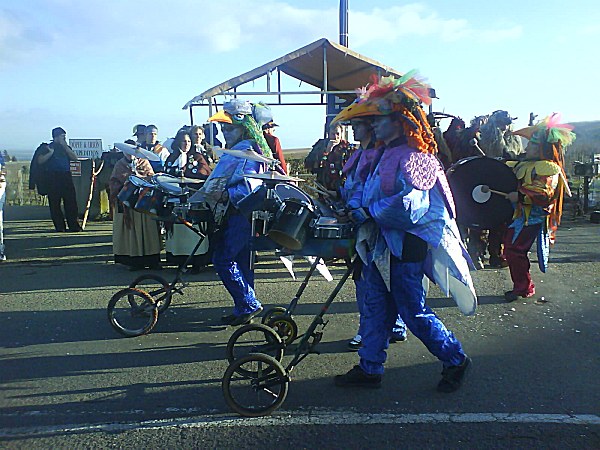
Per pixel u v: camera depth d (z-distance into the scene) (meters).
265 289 7.10
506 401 4.03
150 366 4.78
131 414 3.95
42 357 5.00
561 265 8.16
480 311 6.08
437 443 3.51
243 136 5.34
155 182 5.63
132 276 7.86
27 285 7.47
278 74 11.59
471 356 4.86
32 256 9.30
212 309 6.28
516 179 6.13
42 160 11.58
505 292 6.72
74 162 13.50
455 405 3.99
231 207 5.34
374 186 3.99
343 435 3.62
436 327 4.10
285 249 4.29
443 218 4.00
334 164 7.98
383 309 4.17
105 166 13.59
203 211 5.38
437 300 6.50
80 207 13.73
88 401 4.16
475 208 6.20
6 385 4.44
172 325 5.78
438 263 4.11
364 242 3.95
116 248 8.05
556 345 5.09
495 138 7.62
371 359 4.21
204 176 7.68
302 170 15.73
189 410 4.00
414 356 4.89
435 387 4.28
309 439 3.58
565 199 14.10
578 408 3.92
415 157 3.85
